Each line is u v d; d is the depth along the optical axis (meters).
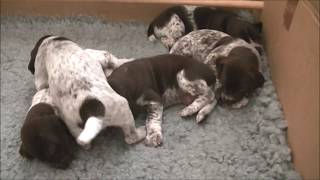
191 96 0.78
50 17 0.98
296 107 0.69
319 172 0.60
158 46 0.92
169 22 0.91
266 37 0.87
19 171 0.70
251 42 0.87
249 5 0.92
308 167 0.64
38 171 0.69
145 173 0.69
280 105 0.77
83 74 0.67
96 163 0.70
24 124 0.68
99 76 0.68
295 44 0.70
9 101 0.81
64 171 0.69
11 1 0.97
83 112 0.64
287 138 0.73
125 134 0.71
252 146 0.72
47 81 0.75
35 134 0.66
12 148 0.73
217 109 0.78
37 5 0.98
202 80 0.75
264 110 0.77
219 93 0.78
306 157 0.65
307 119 0.65
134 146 0.72
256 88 0.78
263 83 0.77
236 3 0.92
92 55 0.77
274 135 0.73
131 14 0.98
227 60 0.77
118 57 0.90
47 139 0.66
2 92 0.83
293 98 0.71
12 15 0.98
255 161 0.70
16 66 0.88
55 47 0.72
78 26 0.97
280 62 0.78
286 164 0.69
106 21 0.98
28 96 0.82
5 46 0.92
